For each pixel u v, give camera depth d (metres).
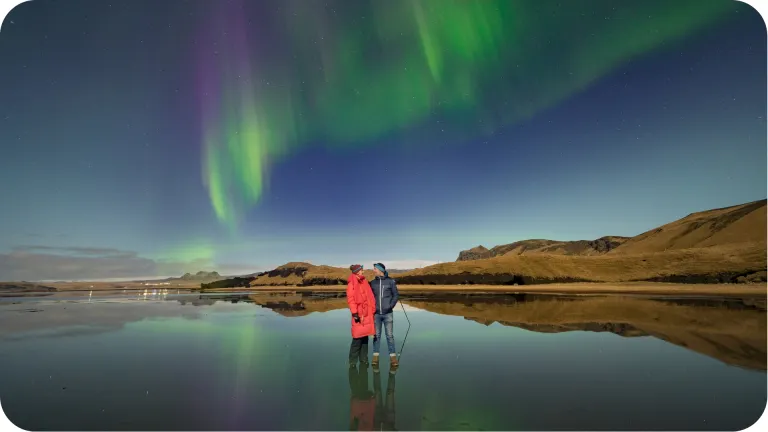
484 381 4.62
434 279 70.81
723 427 3.17
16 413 3.66
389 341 5.50
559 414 3.49
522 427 3.20
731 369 5.05
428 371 5.16
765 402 3.77
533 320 11.01
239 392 4.25
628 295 23.38
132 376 5.03
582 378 4.73
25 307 17.53
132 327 10.10
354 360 5.46
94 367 5.56
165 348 7.02
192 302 21.19
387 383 4.56
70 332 9.19
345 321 11.32
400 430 3.15
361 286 5.53
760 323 9.11
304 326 10.16
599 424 3.26
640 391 4.17
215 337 8.29
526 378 4.75
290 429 3.21
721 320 9.79
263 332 9.04
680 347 6.52
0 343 7.66
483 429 3.16
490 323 10.41
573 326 9.48
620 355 6.04
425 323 10.56
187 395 4.17
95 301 22.67
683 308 13.31
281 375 5.02
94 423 3.39
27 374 5.17
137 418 3.51
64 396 4.19
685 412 3.53
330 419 3.42
